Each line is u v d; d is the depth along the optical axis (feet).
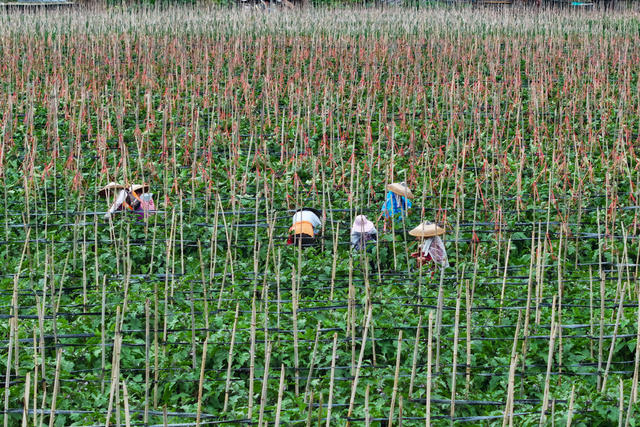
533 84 131.13
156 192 96.58
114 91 136.67
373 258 81.30
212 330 64.13
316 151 113.39
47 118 119.03
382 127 119.55
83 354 62.28
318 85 138.82
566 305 68.23
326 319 67.10
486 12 208.95
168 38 179.63
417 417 52.90
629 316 65.92
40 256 82.07
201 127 120.06
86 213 85.10
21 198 93.35
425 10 211.41
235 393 59.16
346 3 240.94
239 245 84.43
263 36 180.24
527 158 108.27
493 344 65.21
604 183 98.43
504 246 83.20
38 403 56.59
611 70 158.10
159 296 71.05
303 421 53.83
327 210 89.04
